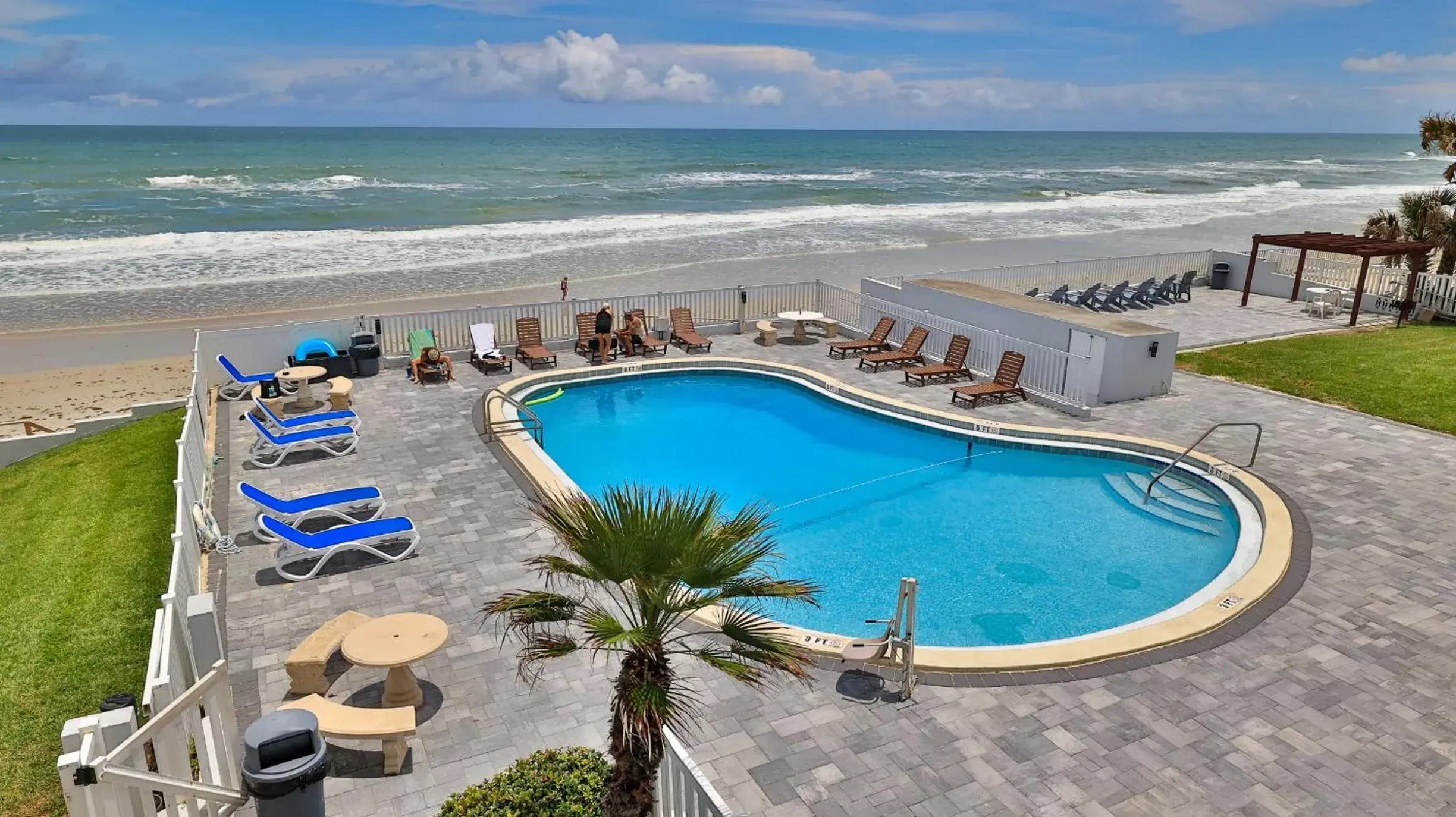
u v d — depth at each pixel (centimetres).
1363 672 836
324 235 4300
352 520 1149
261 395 1602
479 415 1573
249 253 3809
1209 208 6272
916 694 798
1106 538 1212
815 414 1738
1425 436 1477
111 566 1151
